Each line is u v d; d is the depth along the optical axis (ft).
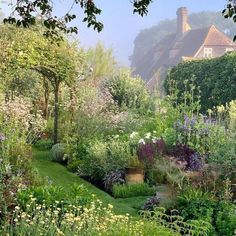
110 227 19.36
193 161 34.81
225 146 33.73
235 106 47.67
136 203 31.14
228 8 19.21
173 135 39.60
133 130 47.80
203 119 41.98
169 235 20.25
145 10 21.09
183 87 78.95
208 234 23.24
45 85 57.77
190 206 25.55
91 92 52.06
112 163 37.22
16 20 21.70
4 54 47.85
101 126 47.44
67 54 49.83
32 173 30.25
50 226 18.07
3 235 17.75
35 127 46.14
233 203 27.04
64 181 37.91
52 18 21.79
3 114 38.32
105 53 80.12
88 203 22.77
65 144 46.44
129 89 70.08
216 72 71.97
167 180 31.89
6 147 30.45
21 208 21.26
